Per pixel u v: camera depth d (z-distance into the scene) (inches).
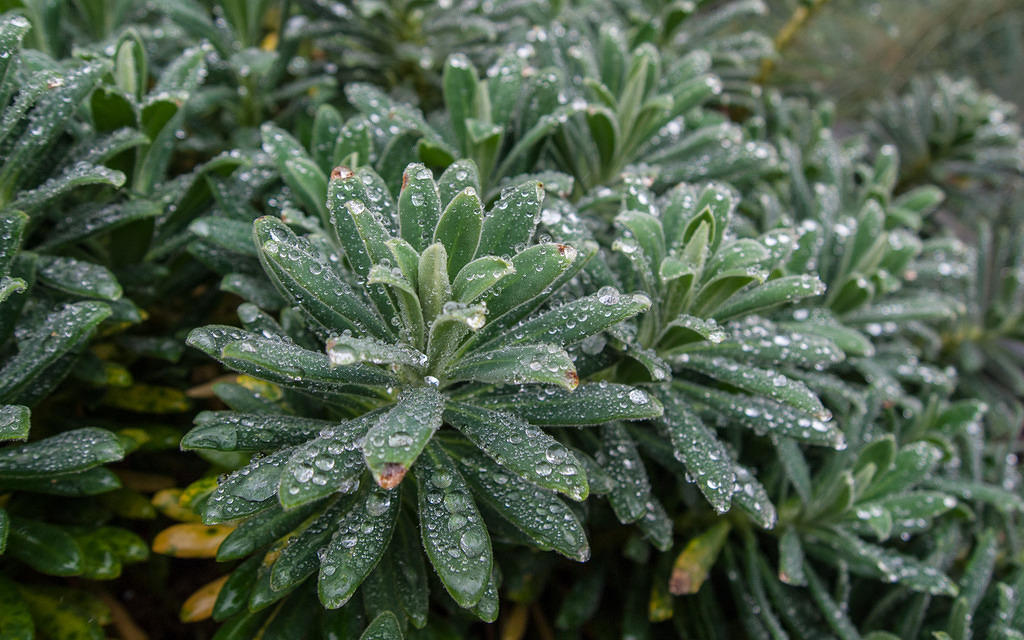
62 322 14.0
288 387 13.4
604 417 13.3
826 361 14.6
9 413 12.9
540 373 12.3
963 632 15.8
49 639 14.4
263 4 18.9
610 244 16.5
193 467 16.7
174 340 16.7
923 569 16.0
